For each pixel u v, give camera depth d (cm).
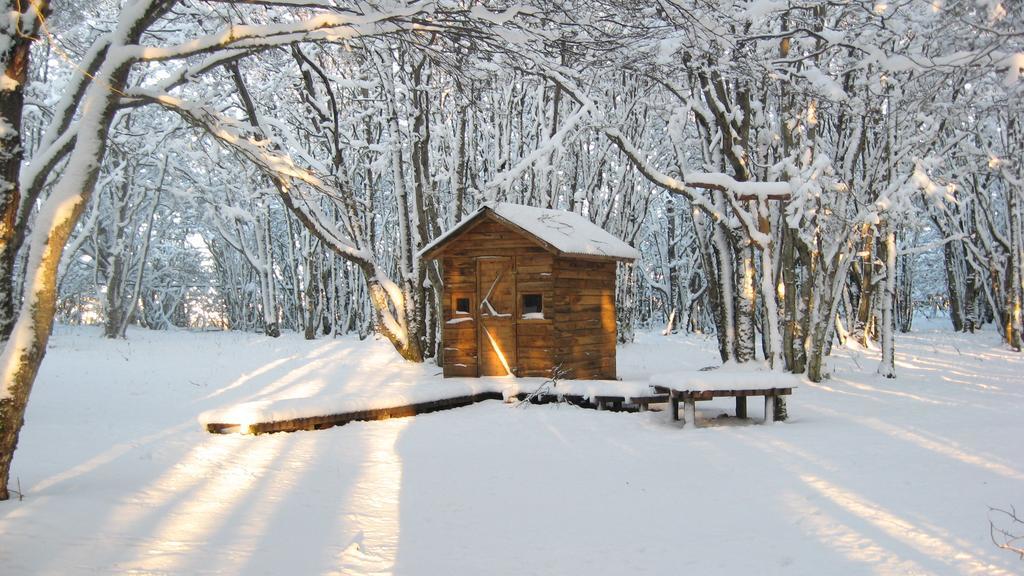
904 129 2003
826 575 500
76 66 740
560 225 1669
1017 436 1001
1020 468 800
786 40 1758
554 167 2255
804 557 539
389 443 1041
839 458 884
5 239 727
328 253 3638
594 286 1678
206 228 4600
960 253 3881
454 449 1003
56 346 2575
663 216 4575
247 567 522
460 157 2164
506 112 2322
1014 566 496
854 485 744
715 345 3117
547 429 1161
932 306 5641
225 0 786
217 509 671
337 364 2130
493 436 1102
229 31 742
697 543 588
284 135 2266
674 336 3903
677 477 823
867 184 1967
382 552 572
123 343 2869
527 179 2444
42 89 2358
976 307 3825
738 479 801
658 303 6012
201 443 973
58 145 764
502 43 1058
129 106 757
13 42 708
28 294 654
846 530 595
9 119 712
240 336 3656
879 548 546
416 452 980
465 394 1412
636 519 664
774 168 1677
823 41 1731
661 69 1638
